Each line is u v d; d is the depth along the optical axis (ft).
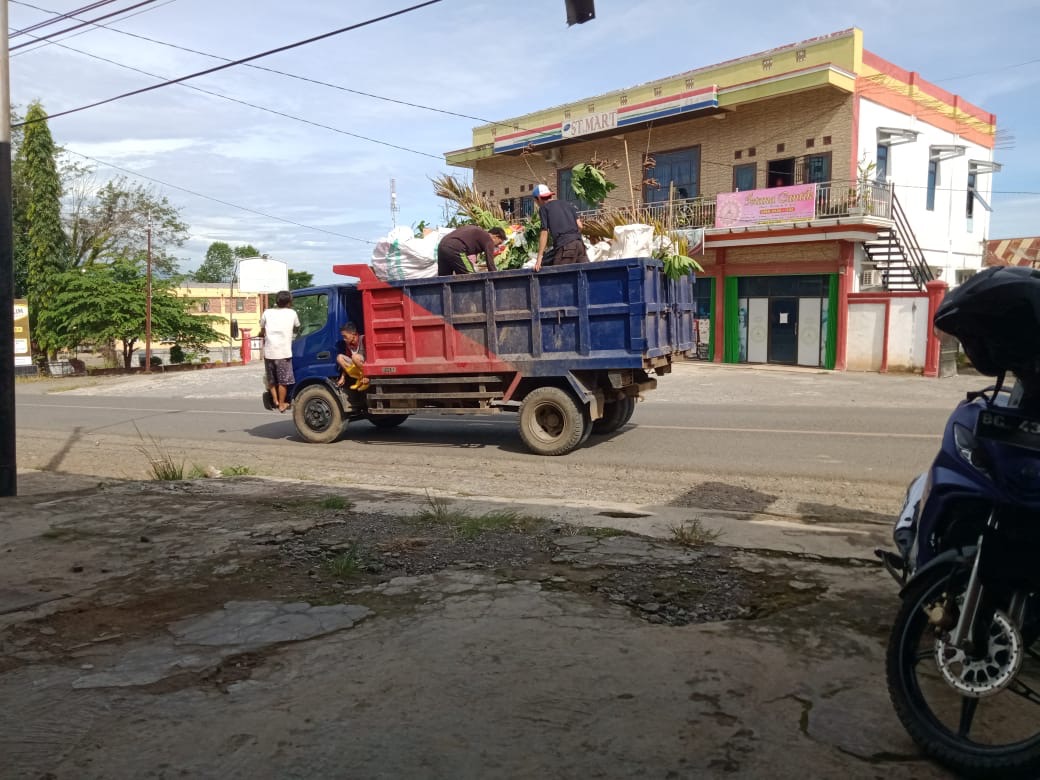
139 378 90.38
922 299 67.97
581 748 9.84
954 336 10.07
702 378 66.54
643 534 18.92
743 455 31.55
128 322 107.24
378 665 12.28
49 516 22.29
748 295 81.66
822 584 15.23
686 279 35.99
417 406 36.11
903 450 31.68
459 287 33.71
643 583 15.51
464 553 17.83
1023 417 9.23
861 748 9.74
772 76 74.59
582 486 26.96
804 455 31.19
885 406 46.65
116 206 136.36
